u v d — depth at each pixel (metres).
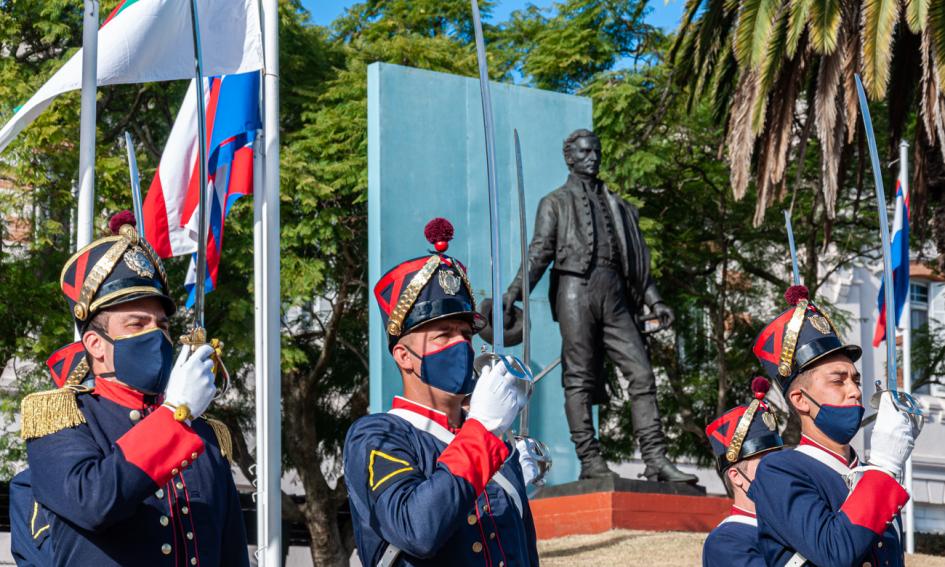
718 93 18.08
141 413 4.01
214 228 9.27
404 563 3.88
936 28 15.23
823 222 22.88
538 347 14.89
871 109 21.72
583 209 13.16
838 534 4.40
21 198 18.73
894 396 4.45
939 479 29.06
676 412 23.59
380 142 14.13
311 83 21.70
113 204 18.66
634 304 13.41
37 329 19.28
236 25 8.79
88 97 7.96
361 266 21.19
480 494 4.01
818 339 4.83
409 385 4.13
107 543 3.81
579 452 12.78
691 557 10.68
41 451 3.81
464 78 14.81
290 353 20.05
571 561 10.65
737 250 24.36
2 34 20.27
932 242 25.88
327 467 24.78
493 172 3.85
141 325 4.02
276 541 8.56
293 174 19.16
